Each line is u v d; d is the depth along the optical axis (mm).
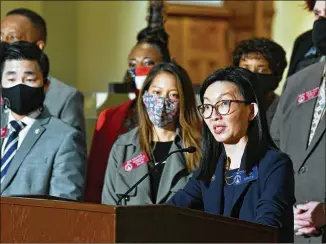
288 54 12742
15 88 6102
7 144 6250
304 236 5613
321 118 5859
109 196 6164
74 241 3613
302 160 5875
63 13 12406
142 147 6172
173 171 5996
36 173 6078
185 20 13547
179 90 6145
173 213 3586
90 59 12492
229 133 4551
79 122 7348
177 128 6184
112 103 8594
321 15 6258
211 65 13625
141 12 12523
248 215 4445
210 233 3672
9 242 3879
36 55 6191
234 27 13680
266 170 4461
